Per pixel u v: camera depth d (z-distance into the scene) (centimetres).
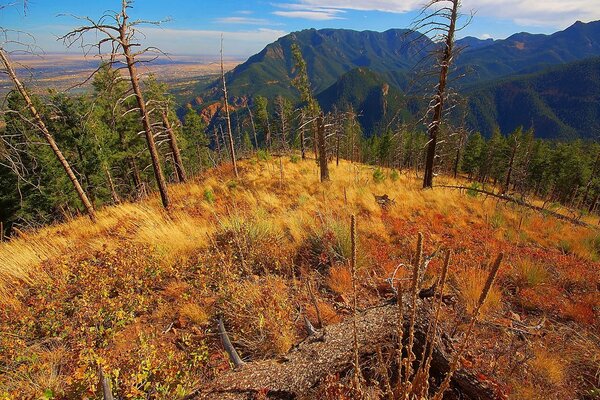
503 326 388
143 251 620
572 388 314
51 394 307
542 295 483
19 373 351
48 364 360
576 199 4388
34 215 2414
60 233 959
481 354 346
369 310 367
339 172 2062
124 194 3206
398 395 219
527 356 340
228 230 664
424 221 850
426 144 1376
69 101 2325
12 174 2219
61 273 568
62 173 2414
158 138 1559
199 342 409
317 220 801
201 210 1041
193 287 521
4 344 395
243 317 418
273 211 995
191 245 673
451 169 5547
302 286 530
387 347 322
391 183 1506
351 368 315
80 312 449
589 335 397
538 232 820
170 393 314
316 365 300
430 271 525
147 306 490
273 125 5244
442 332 334
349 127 5112
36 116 1007
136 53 975
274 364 310
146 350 358
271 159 2781
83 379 309
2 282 565
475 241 711
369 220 824
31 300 497
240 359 345
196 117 4678
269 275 550
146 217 890
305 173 1959
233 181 1592
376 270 564
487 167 5841
